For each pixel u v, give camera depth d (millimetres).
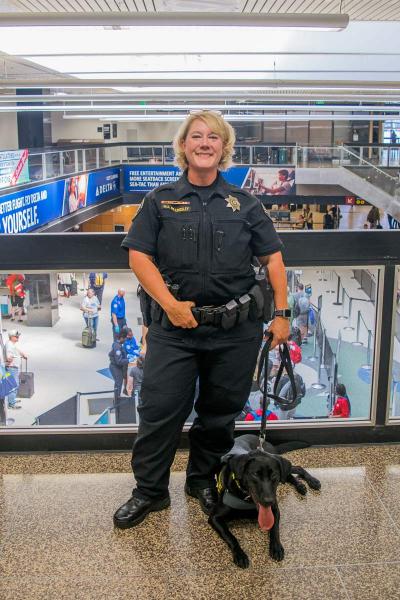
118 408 2664
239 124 25531
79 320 2570
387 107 9680
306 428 2664
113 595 1765
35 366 2604
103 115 12656
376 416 2684
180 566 1895
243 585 1810
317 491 2314
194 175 1977
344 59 15414
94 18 3910
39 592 1777
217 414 2172
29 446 2625
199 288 1979
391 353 2639
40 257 2490
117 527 2086
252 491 1872
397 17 9320
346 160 17875
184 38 10586
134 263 1987
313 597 1760
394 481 2391
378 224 18781
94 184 17047
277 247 2068
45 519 2139
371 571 1871
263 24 3943
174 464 2521
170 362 2041
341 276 2580
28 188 11805
